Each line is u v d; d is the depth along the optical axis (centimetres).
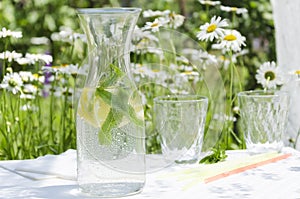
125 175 194
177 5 572
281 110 236
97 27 193
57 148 333
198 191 199
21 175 221
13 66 515
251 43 472
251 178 212
